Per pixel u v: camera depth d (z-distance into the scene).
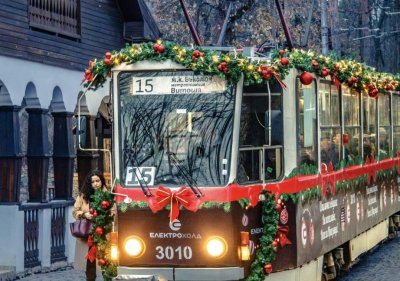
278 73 16.95
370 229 24.95
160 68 16.48
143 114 16.59
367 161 24.19
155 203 16.31
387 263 25.30
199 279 16.16
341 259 21.53
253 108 16.67
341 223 21.16
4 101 25.11
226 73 16.22
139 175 16.52
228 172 16.23
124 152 16.62
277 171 17.23
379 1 74.75
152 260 16.39
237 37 49.28
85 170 29.00
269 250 16.70
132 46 16.69
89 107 17.02
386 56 82.12
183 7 18.14
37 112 26.55
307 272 18.55
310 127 18.62
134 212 16.47
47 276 24.47
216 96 16.38
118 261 16.58
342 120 21.39
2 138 25.03
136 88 16.64
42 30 27.09
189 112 16.44
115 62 16.61
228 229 16.12
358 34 71.31
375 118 25.44
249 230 16.50
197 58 16.33
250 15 48.81
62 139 27.80
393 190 28.09
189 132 16.42
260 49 19.62
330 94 20.34
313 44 55.38
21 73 25.72
